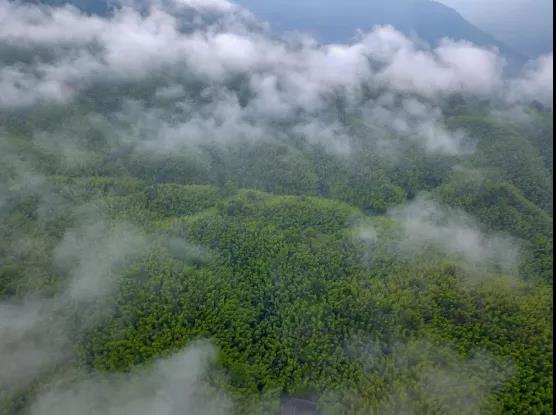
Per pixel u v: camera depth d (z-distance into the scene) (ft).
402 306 279.49
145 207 401.08
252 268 320.50
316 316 277.64
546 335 255.50
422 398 225.35
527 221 394.32
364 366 246.27
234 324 270.87
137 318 264.31
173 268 304.71
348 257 329.93
